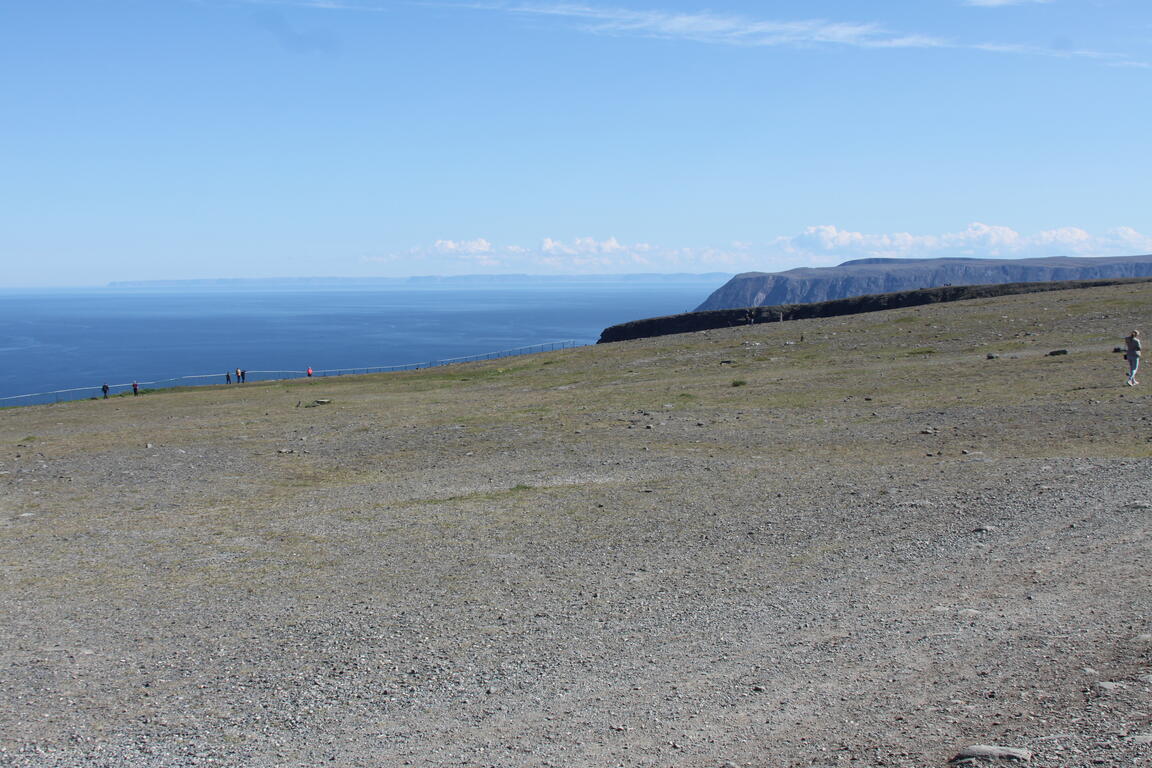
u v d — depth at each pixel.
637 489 19.61
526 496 19.58
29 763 7.77
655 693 8.48
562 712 8.20
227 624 11.77
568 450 25.91
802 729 7.29
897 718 7.27
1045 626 9.10
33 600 13.41
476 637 10.62
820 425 27.23
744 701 8.07
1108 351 38.72
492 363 65.88
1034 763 6.03
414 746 7.67
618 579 12.80
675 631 10.34
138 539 17.44
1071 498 14.77
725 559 13.48
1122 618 8.99
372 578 13.69
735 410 32.09
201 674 9.94
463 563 14.26
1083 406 25.64
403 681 9.32
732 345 58.38
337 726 8.26
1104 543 11.93
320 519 18.47
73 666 10.41
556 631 10.65
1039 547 12.23
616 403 37.19
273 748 7.85
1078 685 7.43
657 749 7.20
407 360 186.62
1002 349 43.75
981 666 8.23
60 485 24.52
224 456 28.62
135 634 11.54
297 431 34.50
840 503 16.53
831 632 9.80
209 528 18.17
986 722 6.95
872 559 12.73
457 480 22.41
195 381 142.62
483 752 7.42
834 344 53.22
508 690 8.88
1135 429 21.50
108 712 8.94
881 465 20.22
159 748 7.97
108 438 34.78
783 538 14.43
